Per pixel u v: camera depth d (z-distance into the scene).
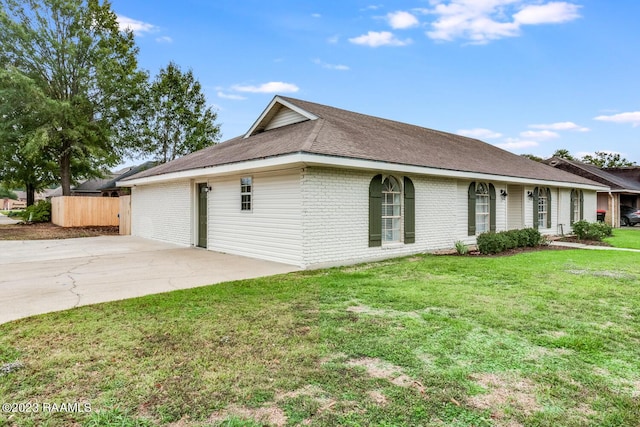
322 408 2.62
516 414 2.56
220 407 2.63
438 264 8.70
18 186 30.55
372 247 9.49
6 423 2.44
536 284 6.52
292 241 8.59
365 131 11.27
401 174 10.20
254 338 3.93
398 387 2.92
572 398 2.78
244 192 10.32
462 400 2.74
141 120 28.16
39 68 23.05
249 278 7.16
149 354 3.52
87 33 24.33
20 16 22.59
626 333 4.12
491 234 11.18
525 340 3.91
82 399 2.73
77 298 5.62
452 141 15.78
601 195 25.77
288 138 9.64
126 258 9.89
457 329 4.21
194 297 5.60
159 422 2.46
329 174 8.64
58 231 18.17
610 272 7.66
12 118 22.11
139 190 16.42
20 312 4.88
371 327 4.27
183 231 13.09
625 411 2.60
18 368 3.22
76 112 23.19
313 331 4.14
